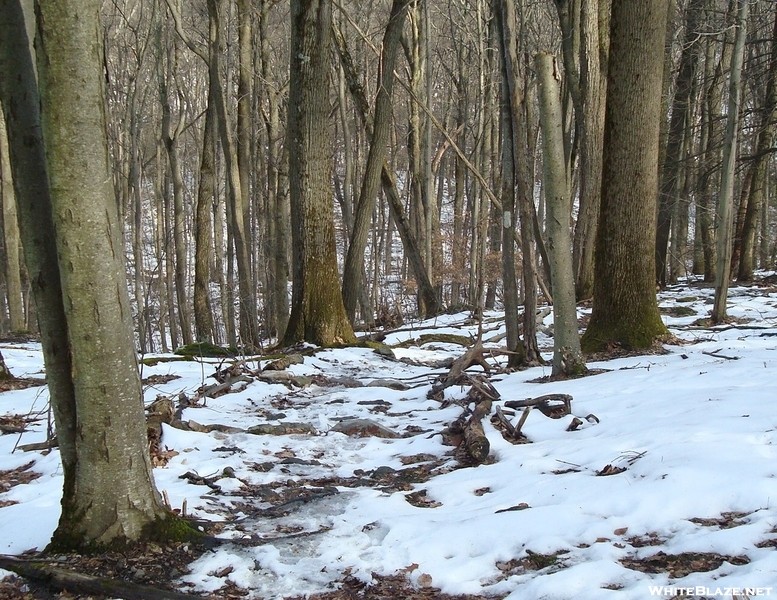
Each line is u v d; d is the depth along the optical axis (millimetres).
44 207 3656
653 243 10422
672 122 20500
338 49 16172
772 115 18000
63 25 3312
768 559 3102
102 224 3562
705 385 6738
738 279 19953
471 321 16969
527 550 3701
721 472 4145
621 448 5070
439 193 33781
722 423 5098
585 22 16719
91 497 3838
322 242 12914
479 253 24875
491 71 24484
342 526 4387
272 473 5676
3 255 23250
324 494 5035
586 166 17328
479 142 26500
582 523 3885
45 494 5031
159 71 21219
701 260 24031
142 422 3936
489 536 3893
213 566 3781
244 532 4332
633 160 10188
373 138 14594
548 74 7875
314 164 12727
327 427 7230
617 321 10445
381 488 5254
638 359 9312
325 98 12586
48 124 3381
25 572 3631
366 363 11711
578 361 8531
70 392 3811
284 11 27000
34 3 3309
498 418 6531
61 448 3908
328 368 11078
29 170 3615
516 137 9102
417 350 13461
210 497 5031
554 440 5891
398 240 44000
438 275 25984
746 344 9945
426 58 21875
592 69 16875
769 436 4734
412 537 4047
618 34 10125
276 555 3898
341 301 13375
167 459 5922
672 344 10227
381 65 14102
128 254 33625
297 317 13055
